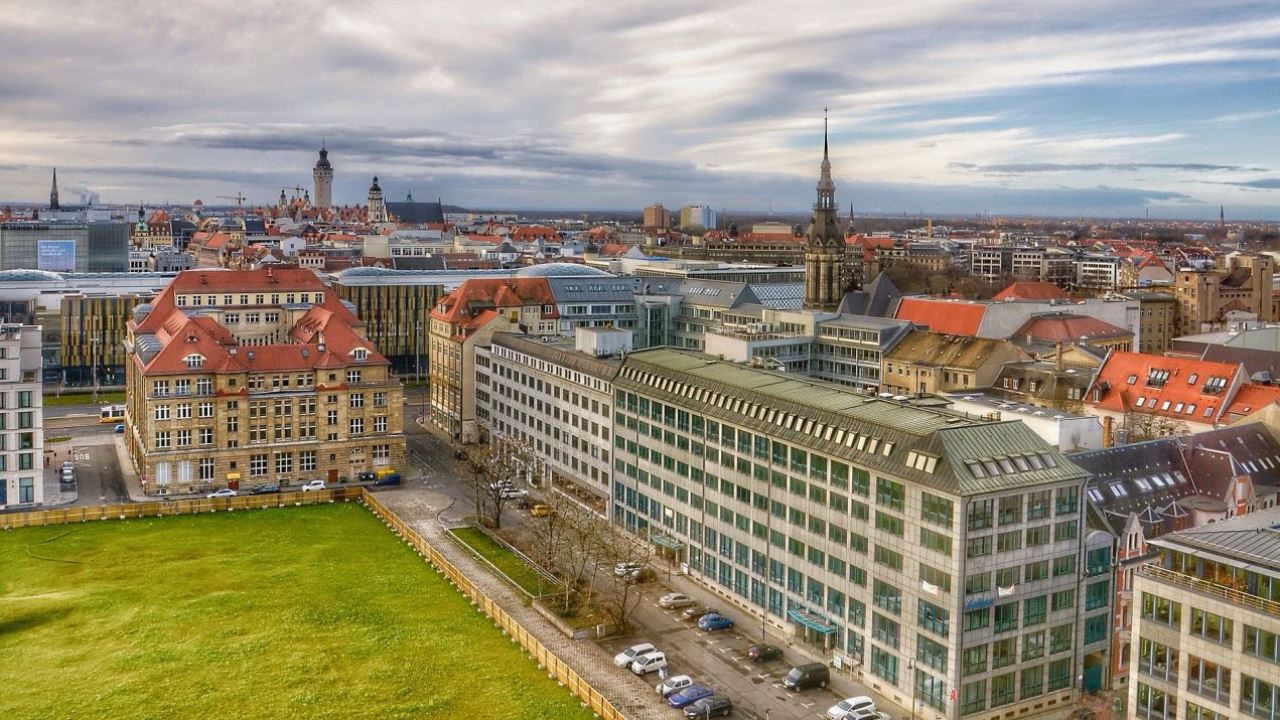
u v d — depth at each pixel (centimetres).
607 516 17388
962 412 13362
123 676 11375
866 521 11581
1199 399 17950
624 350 19112
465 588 14062
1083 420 13738
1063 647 11238
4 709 10581
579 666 11844
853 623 11862
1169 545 9100
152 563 15088
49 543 15912
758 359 18025
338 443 19888
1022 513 10769
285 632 12600
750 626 13238
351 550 15825
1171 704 9019
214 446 19050
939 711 10650
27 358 19225
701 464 14662
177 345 19025
